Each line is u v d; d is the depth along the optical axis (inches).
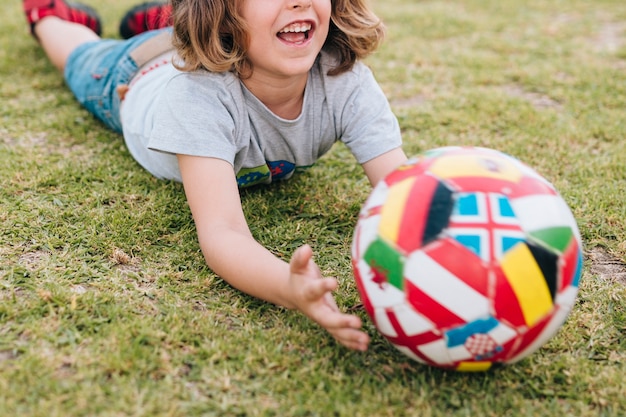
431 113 126.5
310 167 106.4
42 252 81.4
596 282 79.7
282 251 84.8
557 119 125.0
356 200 97.5
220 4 76.9
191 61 81.1
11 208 90.0
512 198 58.0
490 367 62.0
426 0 214.2
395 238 58.1
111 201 94.3
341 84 87.7
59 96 131.2
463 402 61.2
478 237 56.0
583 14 197.5
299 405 59.4
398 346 61.5
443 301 56.3
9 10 185.9
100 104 114.7
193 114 79.2
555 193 61.8
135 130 99.9
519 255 56.0
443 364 60.5
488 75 147.4
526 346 58.6
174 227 88.7
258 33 77.4
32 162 103.4
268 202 95.3
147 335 66.4
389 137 88.5
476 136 117.6
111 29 169.0
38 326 66.8
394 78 144.0
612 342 69.6
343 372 63.4
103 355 63.2
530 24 187.3
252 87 83.8
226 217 75.9
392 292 58.2
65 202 92.7
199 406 58.7
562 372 65.0
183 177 79.4
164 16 116.6
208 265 75.9
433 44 168.6
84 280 76.0
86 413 56.9
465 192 58.1
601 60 157.1
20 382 59.7
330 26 85.8
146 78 104.0
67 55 131.6
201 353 64.9
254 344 66.4
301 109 87.4
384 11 197.5
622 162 107.8
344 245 87.0
